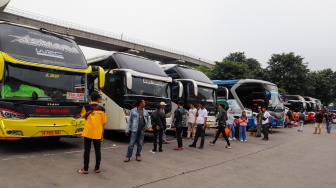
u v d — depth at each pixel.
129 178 6.51
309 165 8.98
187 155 9.67
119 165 7.63
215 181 6.70
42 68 8.47
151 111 11.98
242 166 8.47
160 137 10.01
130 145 8.09
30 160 7.45
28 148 9.07
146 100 11.94
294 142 14.83
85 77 9.45
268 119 15.34
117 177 6.52
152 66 13.10
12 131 7.72
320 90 55.50
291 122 26.95
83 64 9.55
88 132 6.54
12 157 7.67
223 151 10.95
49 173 6.44
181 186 6.16
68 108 8.83
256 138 16.06
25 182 5.73
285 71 46.47
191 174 7.21
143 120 8.27
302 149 12.41
